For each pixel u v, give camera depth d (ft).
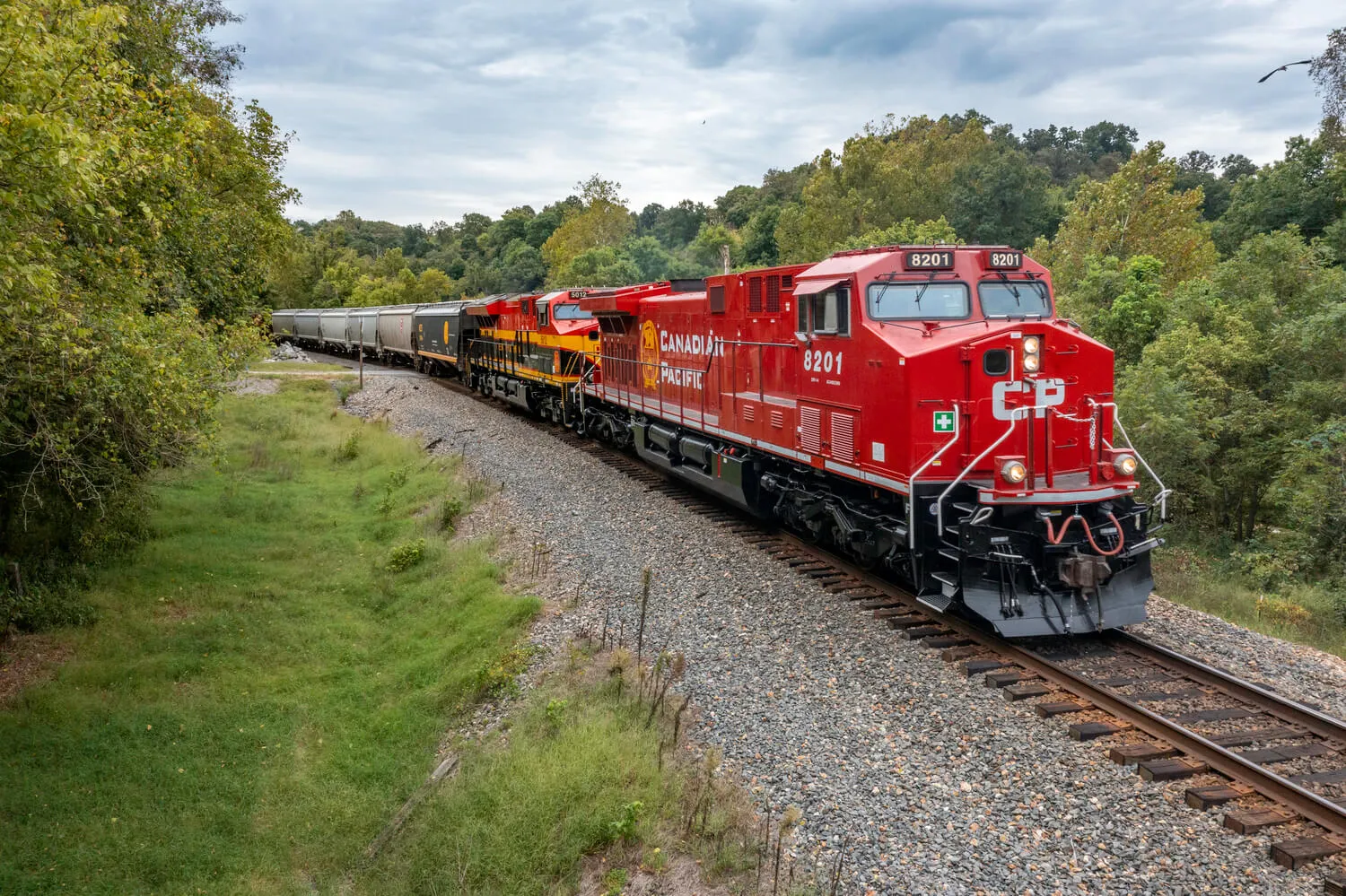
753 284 45.24
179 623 44.96
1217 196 256.52
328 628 45.06
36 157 23.98
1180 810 21.67
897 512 36.22
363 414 108.68
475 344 115.55
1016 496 30.30
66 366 34.32
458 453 76.43
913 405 32.14
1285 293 83.05
